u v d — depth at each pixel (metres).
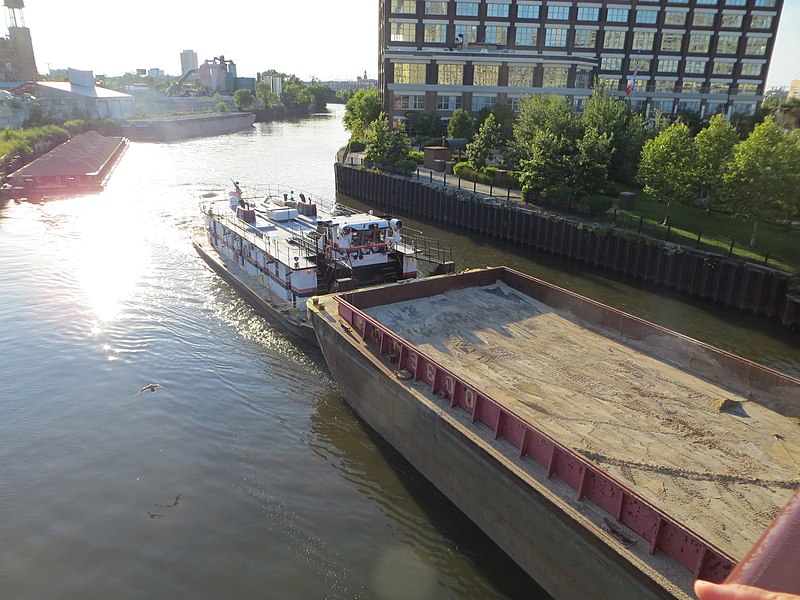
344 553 13.28
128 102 126.38
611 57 81.38
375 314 18.77
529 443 12.16
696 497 10.62
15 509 14.54
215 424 18.11
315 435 17.53
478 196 45.81
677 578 9.03
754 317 28.03
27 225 40.69
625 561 9.40
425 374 15.27
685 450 11.95
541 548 11.32
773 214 31.23
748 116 61.41
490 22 78.25
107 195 52.31
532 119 51.69
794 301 25.95
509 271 21.47
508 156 53.22
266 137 113.44
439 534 13.64
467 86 76.38
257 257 27.12
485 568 12.64
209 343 23.11
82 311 26.12
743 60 82.81
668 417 13.14
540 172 42.22
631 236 33.88
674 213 39.59
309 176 67.12
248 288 26.56
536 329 17.81
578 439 12.30
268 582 12.52
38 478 15.66
